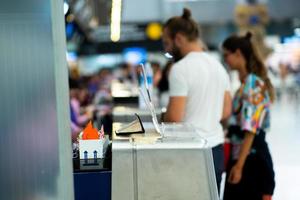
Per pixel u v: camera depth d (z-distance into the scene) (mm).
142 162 1616
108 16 6871
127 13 16312
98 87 9516
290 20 18406
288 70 21188
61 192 1328
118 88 7246
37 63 1263
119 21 4711
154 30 16891
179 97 2314
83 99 6910
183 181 1575
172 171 1595
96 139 1812
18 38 1237
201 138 1813
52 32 1275
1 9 1206
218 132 2418
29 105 1264
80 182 1641
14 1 1212
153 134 1947
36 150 1281
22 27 1235
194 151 1643
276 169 5812
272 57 21281
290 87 18625
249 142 2680
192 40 2463
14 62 1243
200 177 1585
